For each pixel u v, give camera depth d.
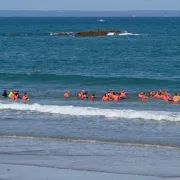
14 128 88.62
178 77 161.62
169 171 65.06
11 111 103.00
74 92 130.25
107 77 151.00
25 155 72.62
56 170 65.62
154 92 122.06
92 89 136.25
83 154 72.88
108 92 124.75
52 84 145.12
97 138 81.19
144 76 165.12
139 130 85.94
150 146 76.50
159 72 176.62
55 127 89.06
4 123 92.62
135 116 95.19
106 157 71.38
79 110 100.19
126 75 168.50
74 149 75.44
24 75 154.75
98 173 64.44
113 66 198.38
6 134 84.44
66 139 80.88
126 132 84.75
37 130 87.06
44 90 133.75
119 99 117.56
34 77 153.75
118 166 67.31
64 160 70.12
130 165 67.69
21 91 132.38
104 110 99.56
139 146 76.62
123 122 91.94
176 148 75.31
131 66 197.50
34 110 103.06
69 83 146.38
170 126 88.50
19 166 67.31
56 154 73.00
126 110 99.88
